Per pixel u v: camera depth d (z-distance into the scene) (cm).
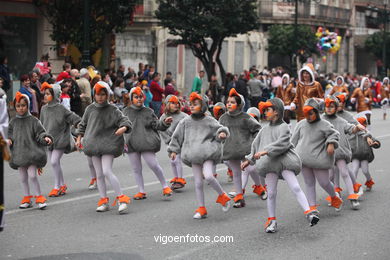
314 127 947
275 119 886
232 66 4753
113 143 984
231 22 3294
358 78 4306
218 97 2905
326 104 1055
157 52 4284
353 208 1039
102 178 1002
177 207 1035
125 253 767
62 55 2847
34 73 1962
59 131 1138
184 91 4453
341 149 1044
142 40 3869
